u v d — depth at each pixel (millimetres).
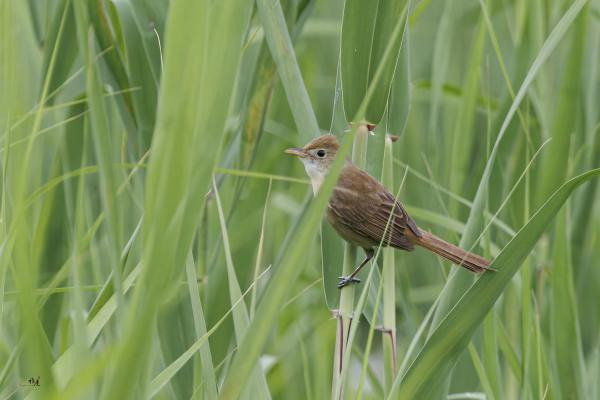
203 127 4020
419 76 14023
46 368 3965
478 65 9562
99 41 7879
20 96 9031
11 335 7730
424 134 12984
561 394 7984
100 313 5555
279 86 11688
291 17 7957
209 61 4008
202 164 4047
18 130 7316
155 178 3926
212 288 8031
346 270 7410
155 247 3961
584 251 9211
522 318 7387
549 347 8680
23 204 5090
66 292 8125
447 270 9758
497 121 9172
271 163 11266
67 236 8125
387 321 6910
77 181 7867
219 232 8516
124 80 7988
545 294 9031
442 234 9914
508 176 9297
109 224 4191
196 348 5266
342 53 6477
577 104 8586
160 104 3863
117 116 9336
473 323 6180
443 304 6668
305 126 6961
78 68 9031
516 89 9086
